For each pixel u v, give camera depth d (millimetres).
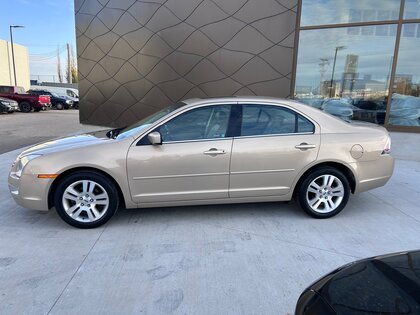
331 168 4398
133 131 4355
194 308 2717
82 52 12719
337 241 3852
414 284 1915
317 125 4402
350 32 8484
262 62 9289
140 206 4234
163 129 4184
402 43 8016
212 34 9648
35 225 4270
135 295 2877
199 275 3168
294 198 4832
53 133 14039
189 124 4227
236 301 2801
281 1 8891
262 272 3215
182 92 10312
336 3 8508
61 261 3408
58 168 3982
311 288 2182
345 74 8703
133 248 3674
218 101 4320
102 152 4051
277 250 3637
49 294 2889
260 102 4363
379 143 4477
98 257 3486
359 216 4590
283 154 4270
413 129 8016
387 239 3916
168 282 3061
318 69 8914
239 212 4688
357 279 2086
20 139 12188
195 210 4754
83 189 4086
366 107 8570
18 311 2676
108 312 2670
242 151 4199
